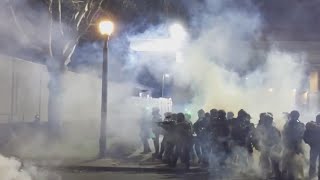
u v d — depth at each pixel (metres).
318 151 11.88
